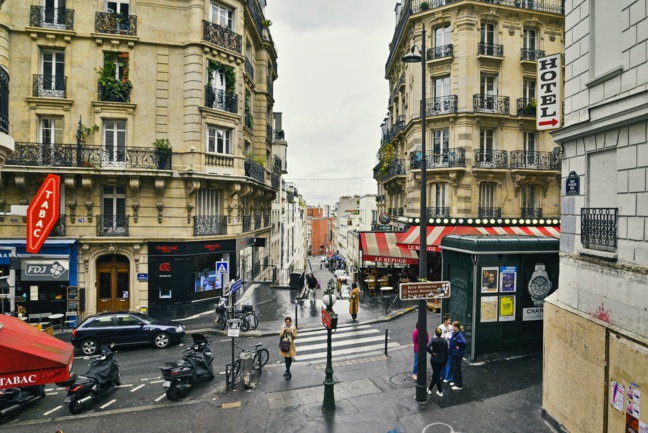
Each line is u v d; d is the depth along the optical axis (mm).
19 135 18484
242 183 22250
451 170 23219
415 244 22359
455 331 10297
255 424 8781
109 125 19484
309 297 22609
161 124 19594
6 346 4809
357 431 8328
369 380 11008
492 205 24094
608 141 7066
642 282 6176
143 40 19359
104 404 10070
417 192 25500
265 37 28672
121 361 13500
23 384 4836
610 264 6887
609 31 7051
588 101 7535
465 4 23062
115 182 19078
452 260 13211
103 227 19047
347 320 17672
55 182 17453
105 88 19078
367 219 75125
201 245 19984
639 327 6234
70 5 18859
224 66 20891
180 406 9812
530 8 24266
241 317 16688
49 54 19078
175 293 19328
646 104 5977
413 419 8719
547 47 24578
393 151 31672
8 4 18281
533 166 24109
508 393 9906
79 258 18750
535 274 12492
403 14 27531
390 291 23703
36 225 17109
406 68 28094
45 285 18828
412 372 11531
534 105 23875
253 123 27719
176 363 10617
